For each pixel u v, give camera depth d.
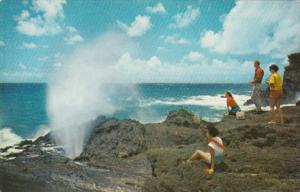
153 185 8.30
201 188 7.61
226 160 8.41
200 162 8.30
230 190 7.34
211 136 8.07
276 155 8.55
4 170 10.16
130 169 10.60
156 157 9.91
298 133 9.74
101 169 10.62
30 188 9.02
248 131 9.92
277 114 12.30
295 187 7.13
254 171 7.99
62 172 10.24
